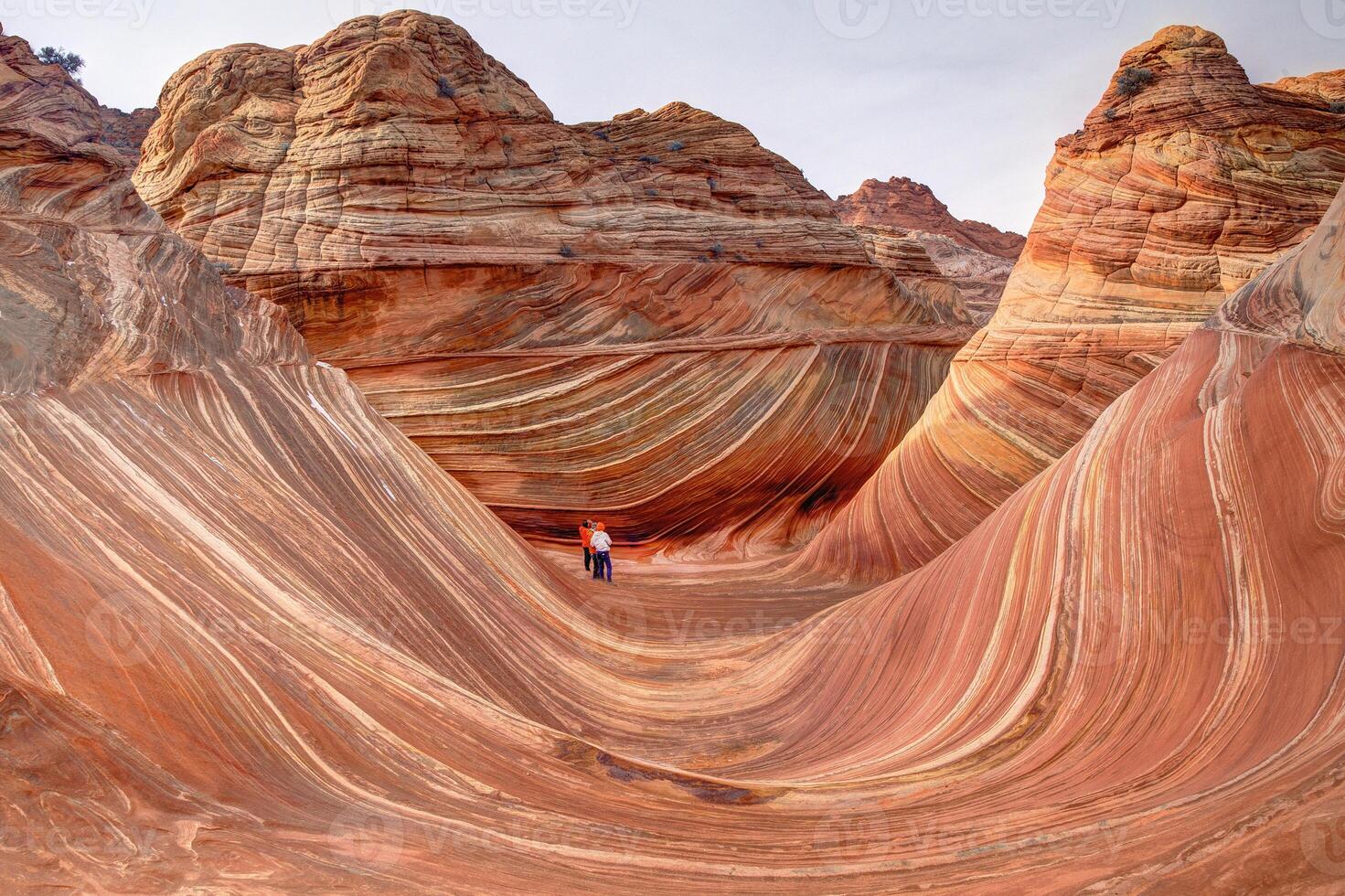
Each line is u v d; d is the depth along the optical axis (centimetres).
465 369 2036
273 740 491
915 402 2377
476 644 895
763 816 536
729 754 793
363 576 853
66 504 650
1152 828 388
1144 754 529
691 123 2611
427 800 481
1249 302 895
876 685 890
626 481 2023
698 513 2078
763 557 1980
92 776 363
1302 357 675
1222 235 1573
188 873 321
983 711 693
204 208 2231
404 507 1088
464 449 2012
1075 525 775
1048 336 1606
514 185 2206
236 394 1034
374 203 2081
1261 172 1598
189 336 1060
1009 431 1570
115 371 891
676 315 2209
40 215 1017
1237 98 1647
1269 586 566
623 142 2533
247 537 787
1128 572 684
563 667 970
